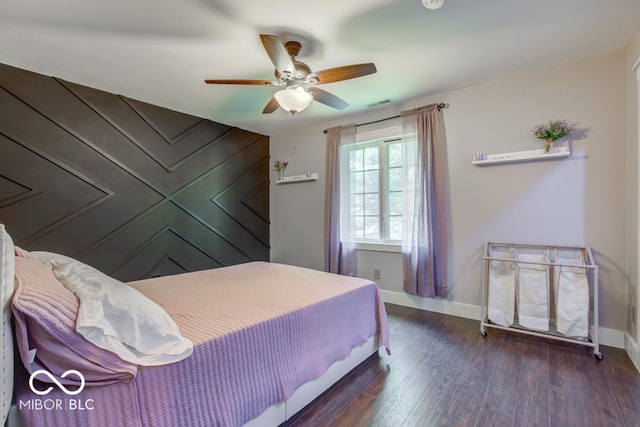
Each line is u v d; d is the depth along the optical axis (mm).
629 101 2322
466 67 2686
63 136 2893
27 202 2703
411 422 1570
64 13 1908
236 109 3713
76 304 1034
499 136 2936
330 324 1883
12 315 906
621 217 2414
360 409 1677
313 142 4410
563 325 2416
